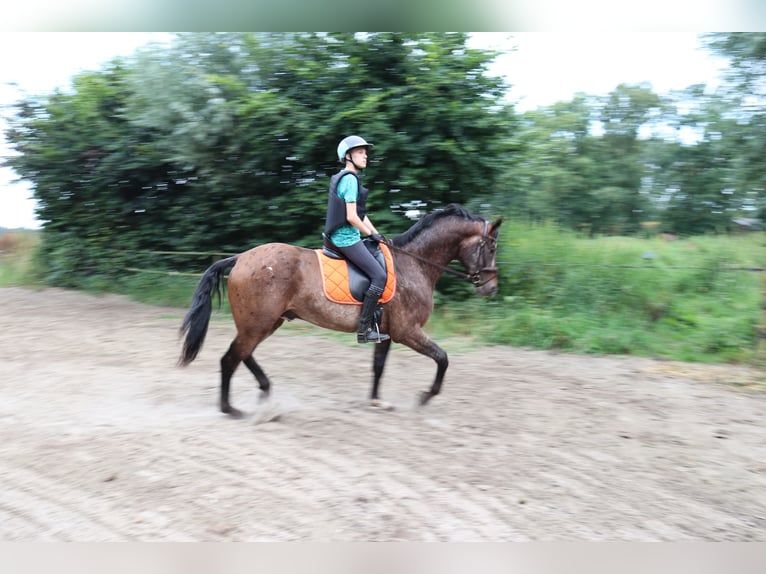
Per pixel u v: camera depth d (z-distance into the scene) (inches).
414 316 217.5
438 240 223.1
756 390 256.5
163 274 456.8
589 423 216.7
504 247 388.5
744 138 377.4
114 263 482.0
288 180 414.9
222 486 160.4
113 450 181.2
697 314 336.8
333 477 167.5
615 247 416.8
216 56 399.5
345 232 205.9
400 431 204.1
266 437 194.5
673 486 169.2
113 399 236.1
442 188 368.2
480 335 339.6
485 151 372.2
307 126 371.2
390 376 274.4
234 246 449.4
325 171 403.2
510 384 261.9
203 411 222.8
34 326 365.4
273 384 259.3
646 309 349.1
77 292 481.4
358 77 367.9
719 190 447.2
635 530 146.9
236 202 426.9
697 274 369.1
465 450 189.2
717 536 145.6
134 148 456.4
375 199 376.5
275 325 216.5
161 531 140.6
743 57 361.1
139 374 271.3
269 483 163.0
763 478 175.5
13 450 181.6
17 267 544.4
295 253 208.8
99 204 487.2
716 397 248.5
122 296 460.4
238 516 146.7
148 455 177.8
